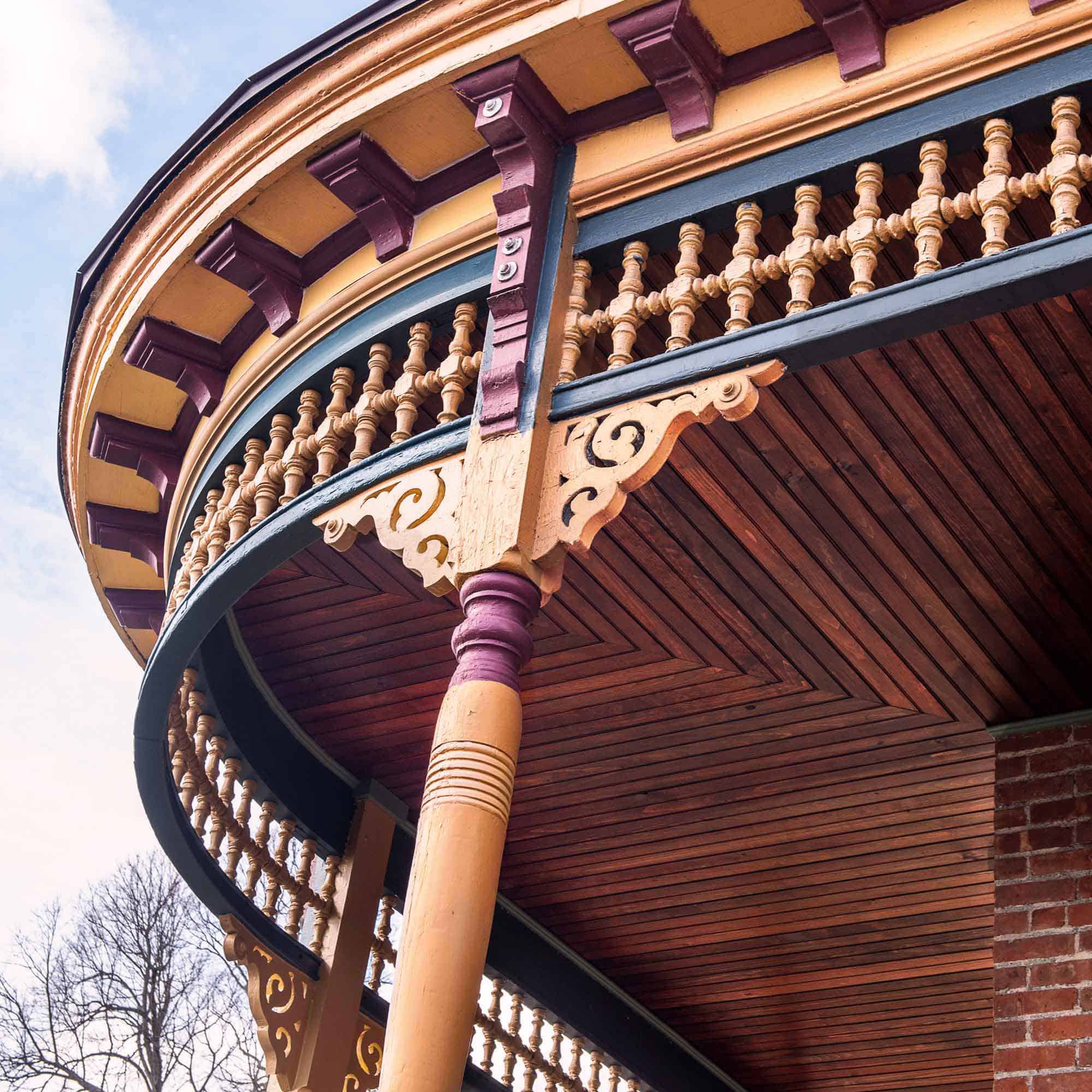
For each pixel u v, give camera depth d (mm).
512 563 3775
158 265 5008
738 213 4047
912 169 3930
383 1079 3236
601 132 4430
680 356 3879
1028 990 4871
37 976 14828
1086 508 4590
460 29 4324
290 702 6125
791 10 4062
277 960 5887
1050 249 3420
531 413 3979
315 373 4770
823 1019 7332
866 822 6020
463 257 4504
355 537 4266
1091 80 3627
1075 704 5305
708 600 5066
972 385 4254
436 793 3535
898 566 4863
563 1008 7086
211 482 5238
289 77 4633
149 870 15867
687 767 5949
